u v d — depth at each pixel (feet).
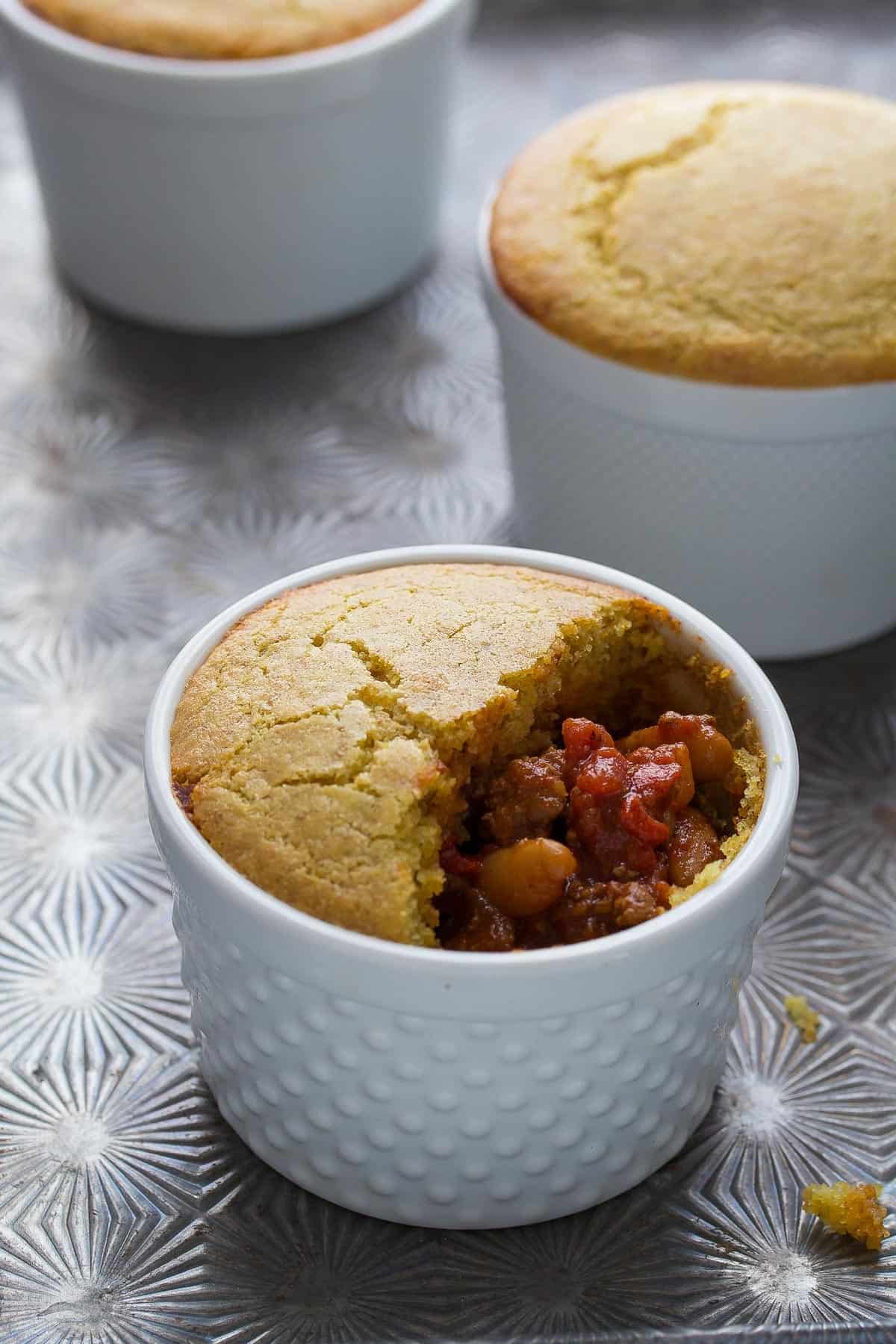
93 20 2.25
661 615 1.79
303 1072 1.68
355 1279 1.72
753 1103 1.81
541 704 1.77
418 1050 1.64
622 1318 1.70
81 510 2.24
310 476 2.28
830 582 2.06
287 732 1.71
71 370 2.38
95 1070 1.82
